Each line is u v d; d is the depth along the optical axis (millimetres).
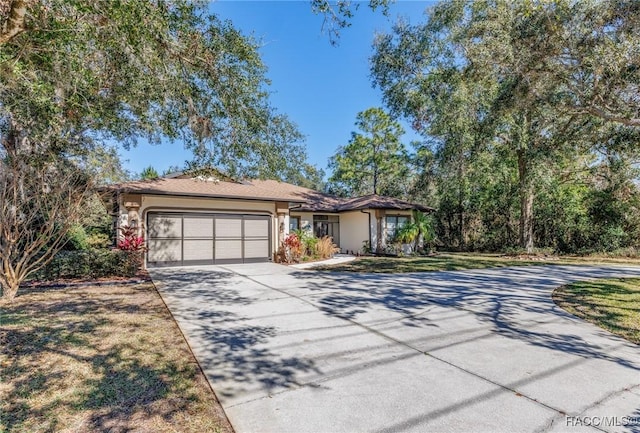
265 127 7074
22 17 3438
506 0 9914
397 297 7879
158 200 13562
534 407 3123
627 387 3527
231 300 7477
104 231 15398
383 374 3812
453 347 4676
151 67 4957
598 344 4812
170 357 4199
